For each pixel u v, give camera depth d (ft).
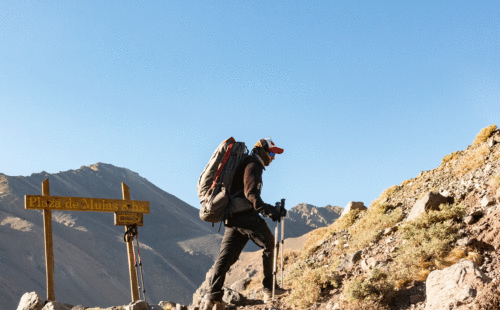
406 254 24.52
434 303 16.99
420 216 29.71
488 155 41.65
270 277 23.56
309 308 22.86
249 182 19.39
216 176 19.80
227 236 21.08
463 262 17.65
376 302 20.01
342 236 46.62
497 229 22.57
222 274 20.79
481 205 28.50
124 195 28.66
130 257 27.84
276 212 19.70
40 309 23.00
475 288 16.06
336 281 25.17
